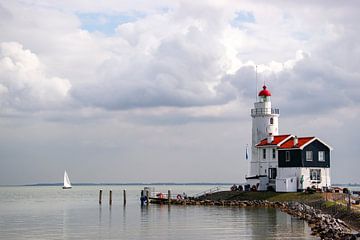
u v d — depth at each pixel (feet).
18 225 287.48
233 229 253.24
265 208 364.99
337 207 296.30
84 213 367.45
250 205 380.99
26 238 236.43
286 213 327.67
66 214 361.10
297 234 233.14
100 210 396.57
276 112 438.81
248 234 236.22
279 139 418.51
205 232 245.45
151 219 309.42
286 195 384.47
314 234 228.63
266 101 441.68
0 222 304.91
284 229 250.37
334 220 248.73
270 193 396.78
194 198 442.09
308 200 360.28
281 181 393.29
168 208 393.50
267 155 419.74
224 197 419.95
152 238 230.68
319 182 395.75
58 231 258.57
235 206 386.11
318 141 397.19
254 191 410.31
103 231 256.52
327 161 399.85
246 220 290.56
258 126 437.58
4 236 242.78
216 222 283.79
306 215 294.05
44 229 267.59
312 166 393.91
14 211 398.42
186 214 335.47
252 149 438.81
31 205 487.20
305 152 392.06
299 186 390.01
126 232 251.39
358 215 253.03
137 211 373.61
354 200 339.77
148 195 435.12
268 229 250.78
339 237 206.90
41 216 346.33
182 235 238.07
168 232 248.11
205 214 331.36
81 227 274.36
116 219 314.55
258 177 414.41
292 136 415.85
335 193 369.71
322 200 339.16
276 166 411.75
